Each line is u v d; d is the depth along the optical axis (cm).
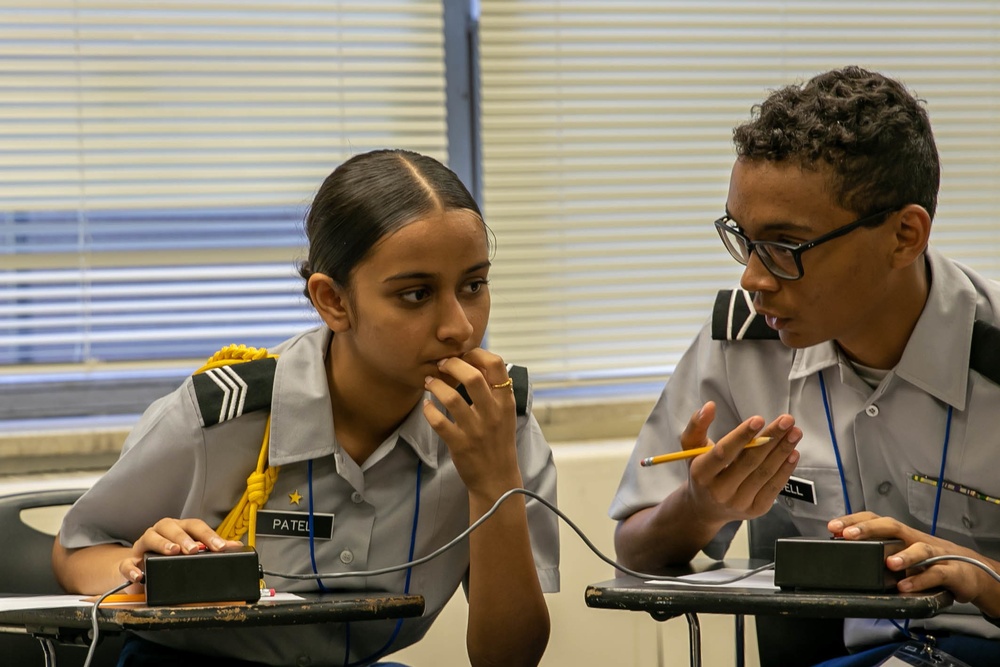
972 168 335
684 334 318
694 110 317
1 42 280
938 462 180
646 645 279
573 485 276
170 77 290
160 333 293
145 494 171
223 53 292
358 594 149
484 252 158
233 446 169
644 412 306
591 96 310
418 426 173
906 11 329
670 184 317
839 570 136
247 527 170
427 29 305
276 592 160
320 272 162
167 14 291
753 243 162
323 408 169
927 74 331
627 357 314
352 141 301
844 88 162
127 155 288
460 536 154
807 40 323
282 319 302
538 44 309
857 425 183
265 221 303
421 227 152
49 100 283
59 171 285
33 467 274
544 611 173
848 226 159
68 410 292
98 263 292
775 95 167
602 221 312
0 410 288
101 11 287
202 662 170
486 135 305
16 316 288
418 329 156
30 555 201
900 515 186
